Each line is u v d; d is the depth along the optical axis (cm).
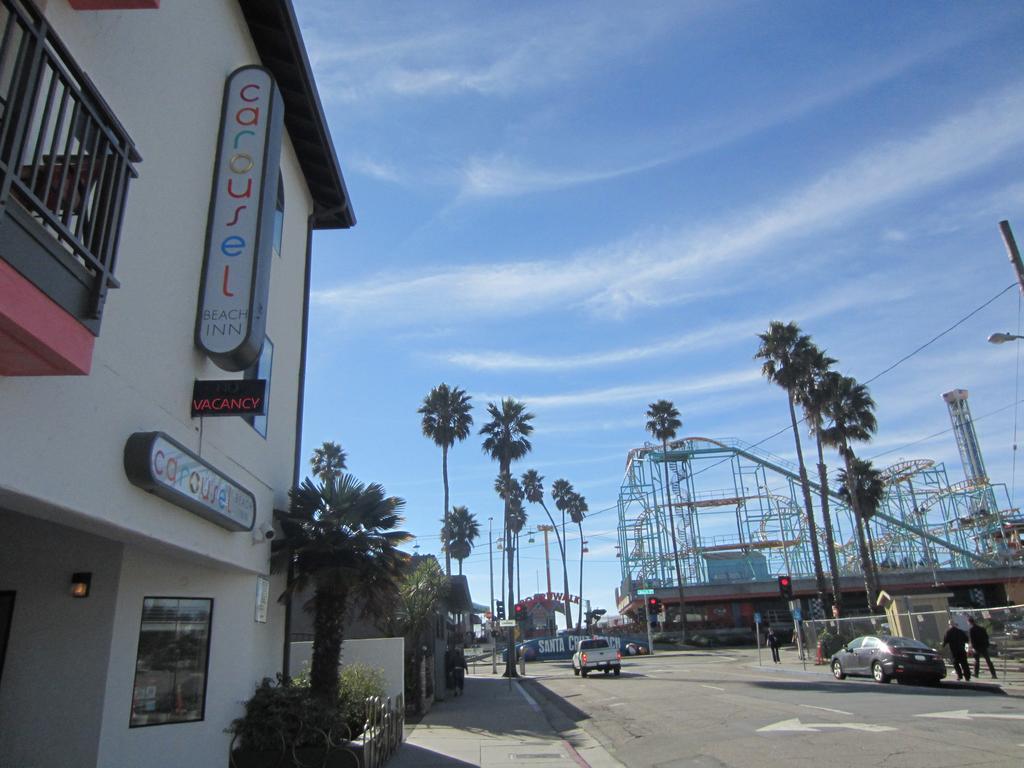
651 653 5831
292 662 1716
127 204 682
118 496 644
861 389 4119
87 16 608
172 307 783
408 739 1545
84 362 487
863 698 1862
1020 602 6675
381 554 1273
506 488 5147
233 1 1027
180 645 931
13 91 417
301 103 1292
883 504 7606
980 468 8025
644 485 8675
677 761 1155
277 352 1281
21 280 419
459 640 4447
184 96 830
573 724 1834
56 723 777
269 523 1188
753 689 2333
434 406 4841
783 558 7912
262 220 892
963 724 1291
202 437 863
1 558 814
